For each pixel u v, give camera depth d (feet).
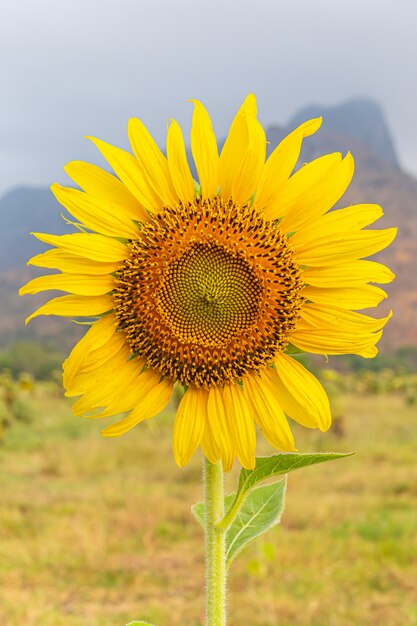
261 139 2.09
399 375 28.86
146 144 2.09
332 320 2.11
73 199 2.08
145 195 2.09
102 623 5.29
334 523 7.79
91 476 10.48
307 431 13.01
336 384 20.95
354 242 2.10
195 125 2.10
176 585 6.22
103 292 2.09
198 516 2.17
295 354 2.13
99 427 14.34
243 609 5.49
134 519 7.70
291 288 2.10
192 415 2.10
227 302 2.10
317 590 5.77
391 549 6.63
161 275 2.09
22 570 6.30
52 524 7.62
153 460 11.28
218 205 2.11
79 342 2.09
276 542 6.85
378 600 5.66
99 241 2.08
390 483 9.39
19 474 10.48
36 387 19.81
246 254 2.10
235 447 2.08
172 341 2.10
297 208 2.11
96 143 2.08
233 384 2.12
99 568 6.37
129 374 2.11
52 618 5.36
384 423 15.23
